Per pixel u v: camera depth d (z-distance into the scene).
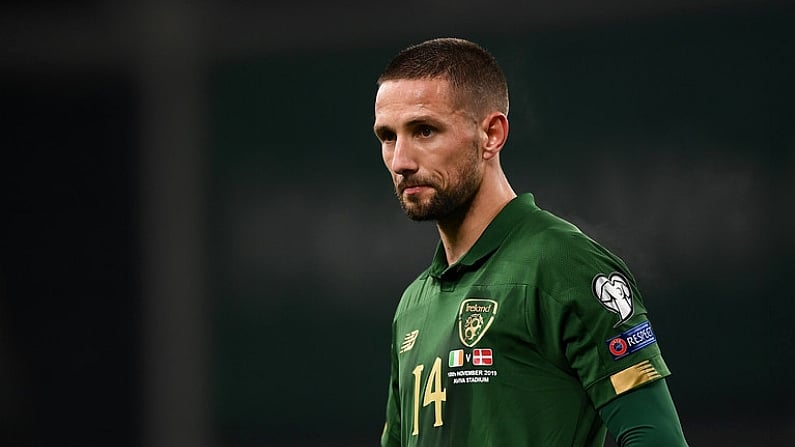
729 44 22.81
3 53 28.66
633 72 23.30
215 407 26.06
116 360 27.03
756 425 21.70
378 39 25.75
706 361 22.09
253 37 26.58
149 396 26.75
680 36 23.09
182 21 27.14
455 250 9.15
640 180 22.98
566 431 8.23
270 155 26.31
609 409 8.07
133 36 27.56
